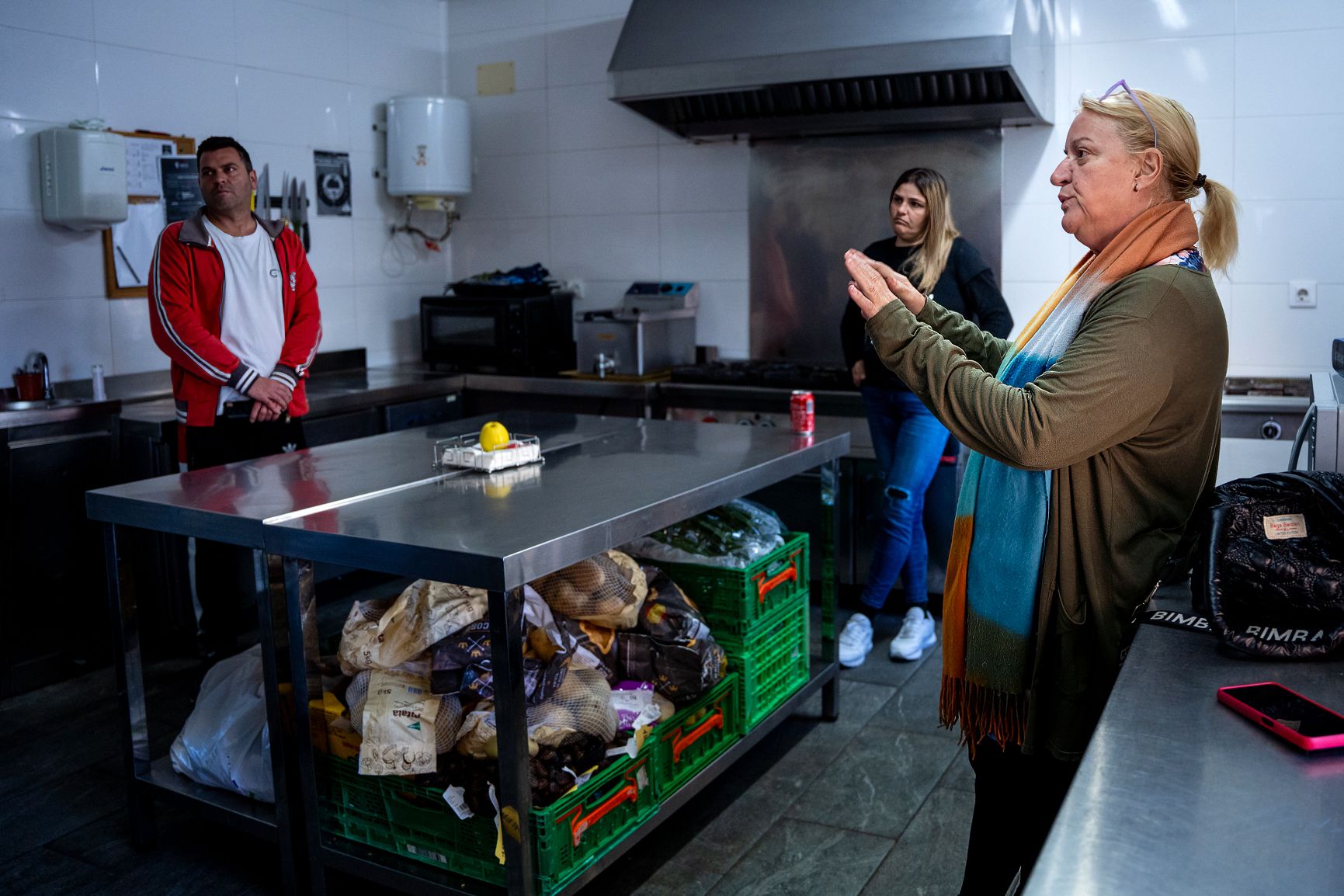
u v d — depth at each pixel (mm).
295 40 4516
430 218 5309
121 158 3678
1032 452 1339
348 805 2189
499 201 5281
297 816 2232
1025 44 3584
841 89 4031
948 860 2361
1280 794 996
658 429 3051
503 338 4723
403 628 2129
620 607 2346
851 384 4078
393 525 1975
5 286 3586
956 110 3947
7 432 3291
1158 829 940
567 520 1988
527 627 2182
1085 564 1463
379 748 2000
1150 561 1463
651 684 2336
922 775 2760
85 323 3836
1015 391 1365
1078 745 1508
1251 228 3896
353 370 4887
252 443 3422
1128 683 1252
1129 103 1416
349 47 4777
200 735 2398
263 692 2402
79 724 3158
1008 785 1634
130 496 2238
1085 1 4004
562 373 4750
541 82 5074
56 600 3463
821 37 3709
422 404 4520
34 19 3588
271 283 3436
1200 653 1344
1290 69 3770
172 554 3609
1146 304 1347
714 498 2340
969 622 1593
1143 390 1330
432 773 2043
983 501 1567
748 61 3816
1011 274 4242
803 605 2928
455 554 1786
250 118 4340
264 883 2346
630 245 4996
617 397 4430
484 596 2178
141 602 3725
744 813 2586
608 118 4941
